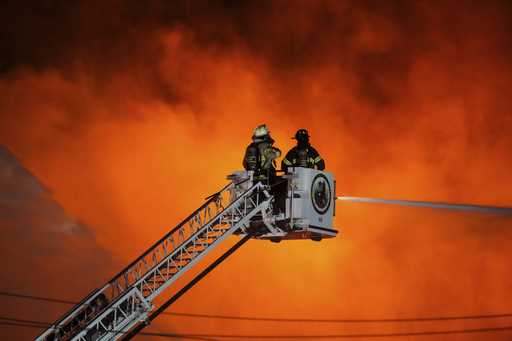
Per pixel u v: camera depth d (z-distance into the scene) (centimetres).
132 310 4894
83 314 4981
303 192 5356
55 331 4819
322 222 5428
